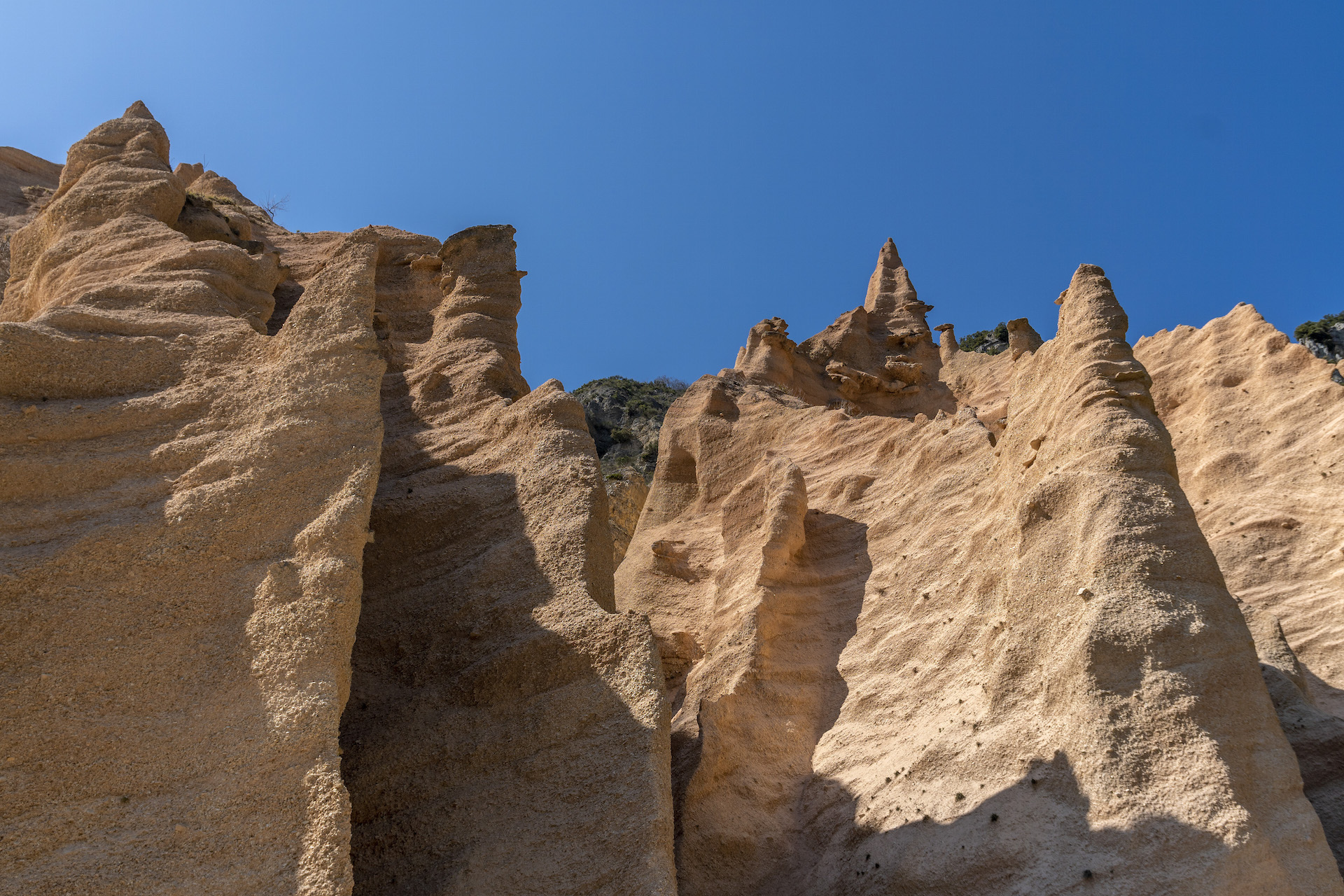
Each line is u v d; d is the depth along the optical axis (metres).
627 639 10.81
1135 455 12.23
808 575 17.69
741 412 24.39
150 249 16.17
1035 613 12.26
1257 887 8.87
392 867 9.80
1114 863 9.47
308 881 7.52
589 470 13.31
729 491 22.42
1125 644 10.60
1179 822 9.37
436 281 20.02
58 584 8.94
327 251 21.36
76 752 7.97
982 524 15.59
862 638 16.00
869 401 31.48
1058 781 10.53
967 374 31.84
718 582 18.91
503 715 10.77
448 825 9.94
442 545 13.16
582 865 9.23
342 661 9.07
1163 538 11.31
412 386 16.80
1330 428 19.28
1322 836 9.36
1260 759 9.73
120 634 8.80
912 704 14.09
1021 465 14.75
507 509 13.23
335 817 7.85
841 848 12.55
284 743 8.25
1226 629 10.55
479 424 15.33
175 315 12.86
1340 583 17.30
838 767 13.94
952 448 18.36
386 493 13.99
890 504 18.55
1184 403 21.88
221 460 10.37
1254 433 20.11
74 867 7.32
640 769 9.73
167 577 9.30
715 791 13.80
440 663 11.66
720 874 12.95
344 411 11.02
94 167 18.95
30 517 9.52
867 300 37.16
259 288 15.99
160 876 7.40
